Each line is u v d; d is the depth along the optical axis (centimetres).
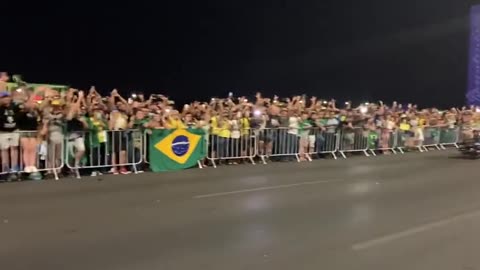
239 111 1445
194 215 781
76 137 1122
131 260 561
